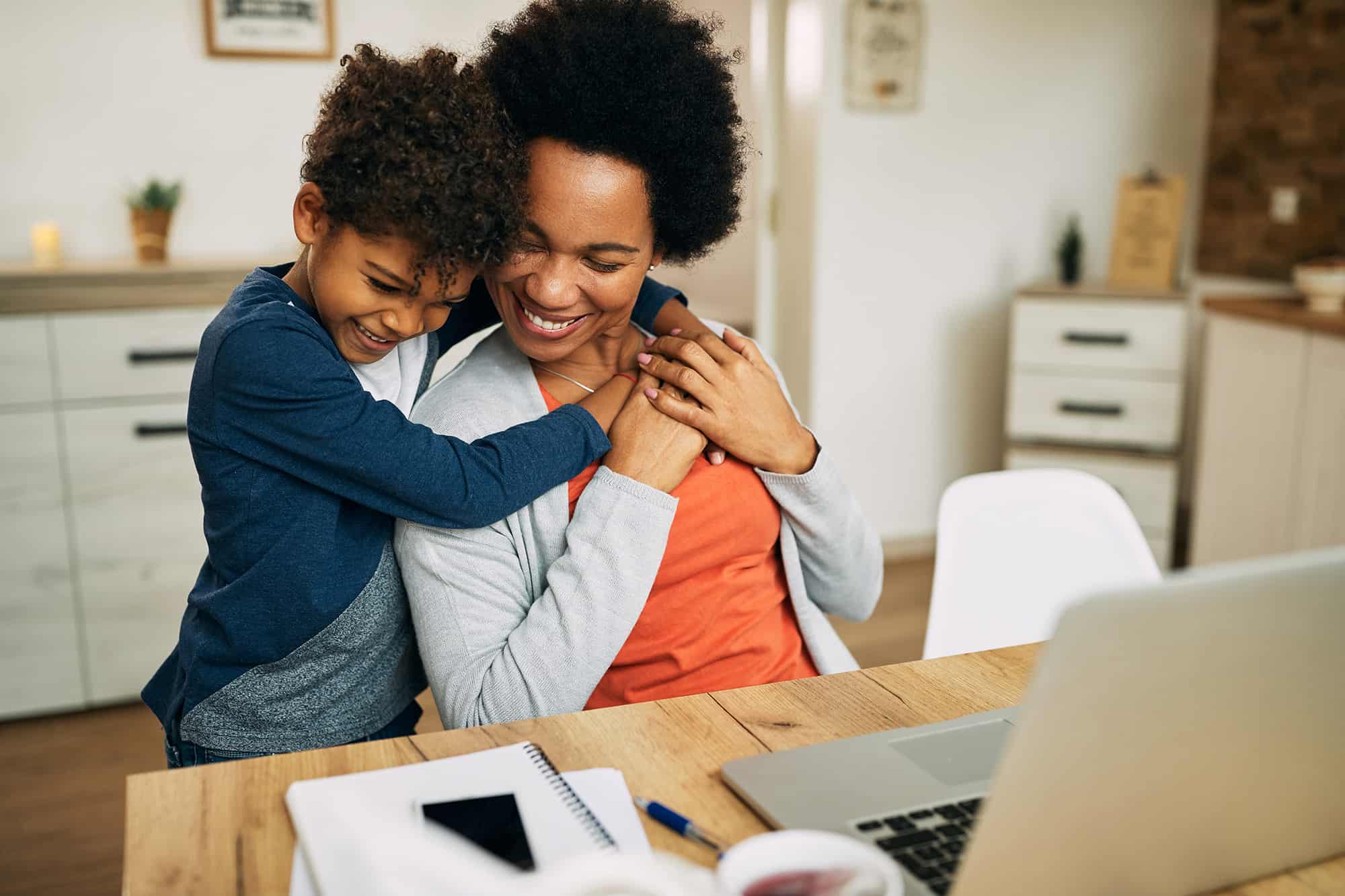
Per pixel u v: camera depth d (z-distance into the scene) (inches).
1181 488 161.8
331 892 28.0
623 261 45.1
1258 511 125.1
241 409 43.2
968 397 154.1
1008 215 150.9
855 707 40.4
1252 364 124.6
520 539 47.8
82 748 103.3
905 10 139.9
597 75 42.1
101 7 121.9
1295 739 28.0
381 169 39.5
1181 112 154.5
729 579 51.1
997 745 36.7
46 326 102.9
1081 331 135.8
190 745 46.6
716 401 48.3
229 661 45.6
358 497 43.9
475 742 37.2
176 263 117.3
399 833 22.5
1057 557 59.4
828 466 51.7
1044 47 147.8
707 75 45.6
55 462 105.6
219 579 46.7
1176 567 150.9
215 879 29.5
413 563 46.1
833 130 140.3
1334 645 26.9
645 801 33.1
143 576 110.3
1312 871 30.9
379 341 45.3
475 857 22.0
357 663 47.0
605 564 45.6
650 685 50.3
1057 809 25.7
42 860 84.4
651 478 46.6
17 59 120.1
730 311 176.9
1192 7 151.7
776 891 25.7
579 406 48.1
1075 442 138.7
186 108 126.6
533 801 32.3
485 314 54.1
